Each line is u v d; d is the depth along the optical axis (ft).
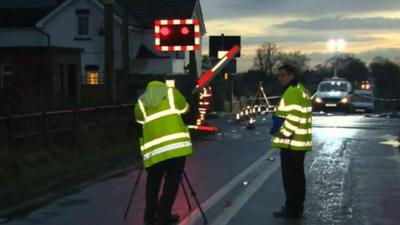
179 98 25.64
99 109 54.60
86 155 47.03
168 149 24.81
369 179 37.29
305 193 29.73
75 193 33.17
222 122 88.84
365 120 95.71
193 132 64.54
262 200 30.86
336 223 25.84
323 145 57.62
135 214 27.81
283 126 26.99
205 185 35.42
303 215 27.32
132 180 37.55
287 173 27.17
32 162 40.11
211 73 56.80
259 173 40.06
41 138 43.60
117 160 45.93
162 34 58.39
